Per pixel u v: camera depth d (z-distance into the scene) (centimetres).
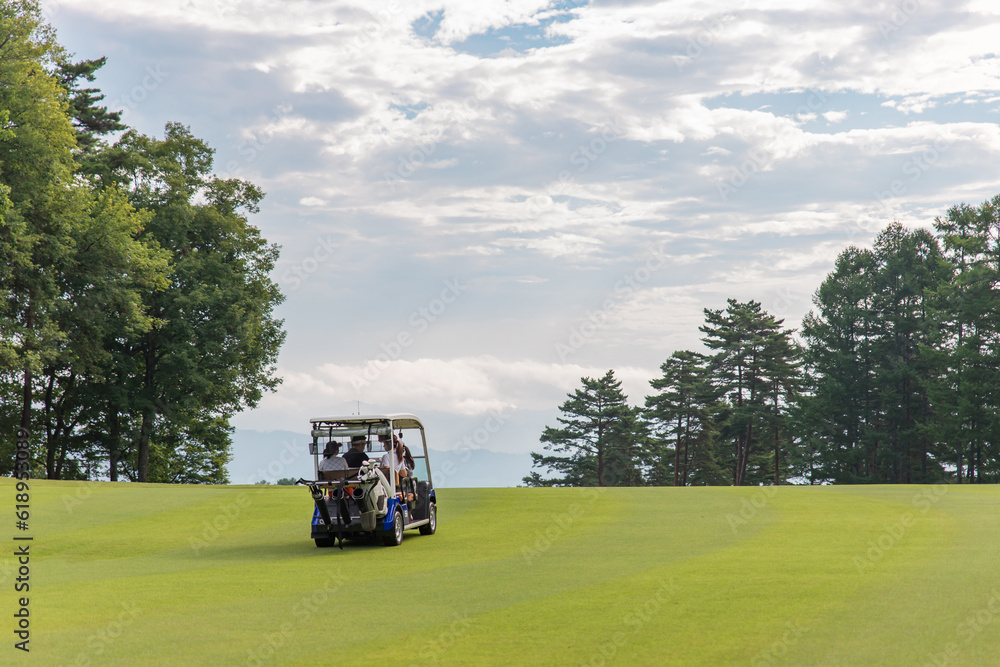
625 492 2302
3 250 3067
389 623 767
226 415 4684
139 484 2934
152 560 1316
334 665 626
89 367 3678
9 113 3050
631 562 1113
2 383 4016
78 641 721
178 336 3944
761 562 1077
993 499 1973
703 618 750
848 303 6078
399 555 1262
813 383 6244
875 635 667
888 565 1020
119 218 3450
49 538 1589
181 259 3938
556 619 764
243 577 1091
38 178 3206
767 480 7012
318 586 995
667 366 6762
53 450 4234
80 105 4306
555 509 1877
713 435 6862
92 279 3403
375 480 1351
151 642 712
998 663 582
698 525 1539
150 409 4034
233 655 662
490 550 1288
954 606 766
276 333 4394
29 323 3309
